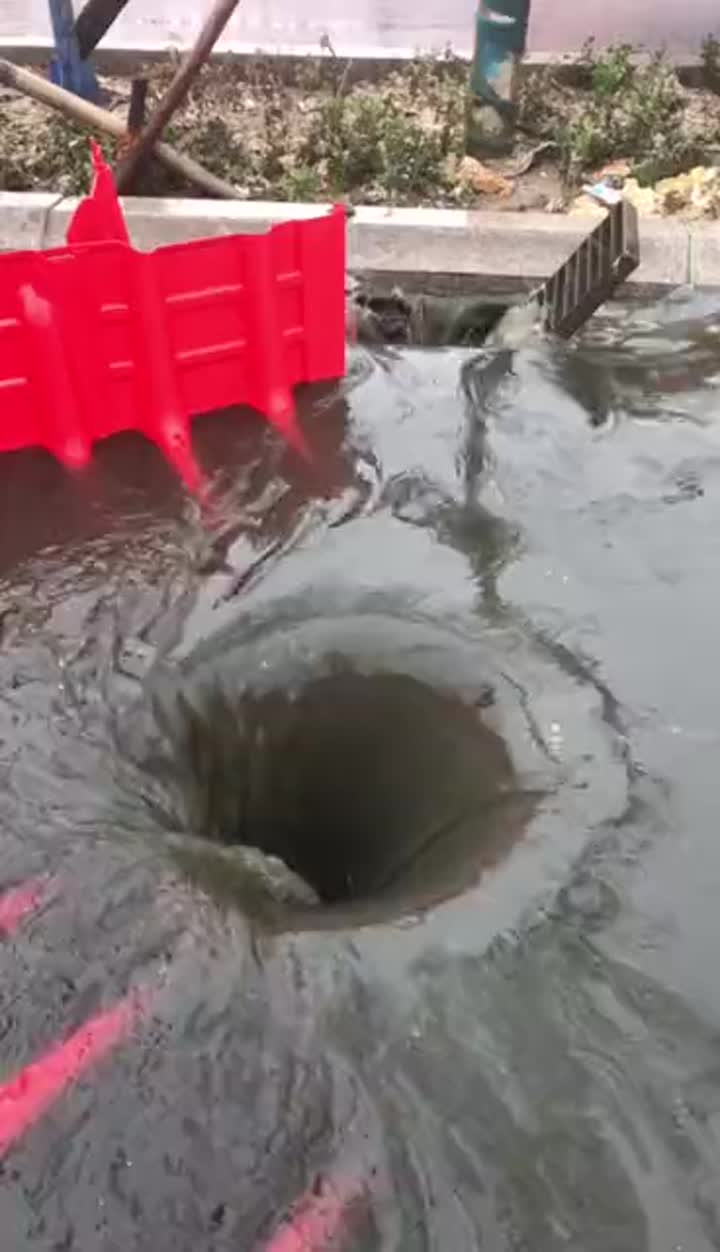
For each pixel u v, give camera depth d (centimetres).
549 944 423
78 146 777
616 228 629
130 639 519
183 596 538
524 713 498
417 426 622
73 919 422
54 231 718
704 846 453
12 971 408
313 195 775
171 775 484
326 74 902
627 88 862
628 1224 356
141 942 418
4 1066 385
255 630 525
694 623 534
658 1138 374
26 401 579
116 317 571
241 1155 368
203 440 605
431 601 540
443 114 858
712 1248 352
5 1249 347
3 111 846
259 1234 352
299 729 517
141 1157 366
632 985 413
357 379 644
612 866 446
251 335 601
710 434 625
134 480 584
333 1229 354
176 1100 379
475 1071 389
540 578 552
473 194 783
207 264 571
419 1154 370
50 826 452
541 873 444
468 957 419
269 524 571
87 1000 402
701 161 812
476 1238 353
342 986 410
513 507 585
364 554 561
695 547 568
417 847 492
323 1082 385
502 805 470
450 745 499
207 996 405
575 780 475
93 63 898
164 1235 351
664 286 702
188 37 929
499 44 766
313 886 531
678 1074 390
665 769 479
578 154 805
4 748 477
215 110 860
